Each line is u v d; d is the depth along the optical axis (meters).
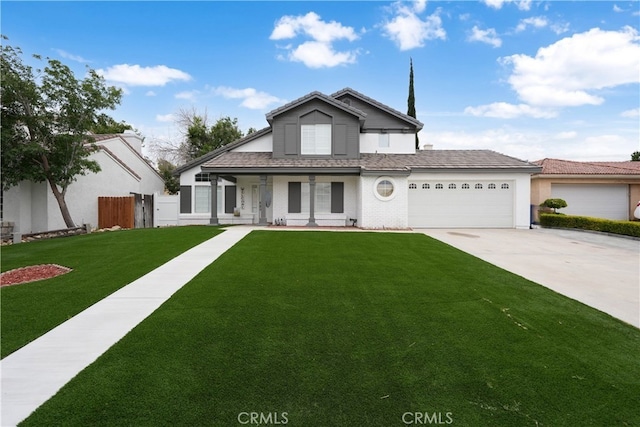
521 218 16.66
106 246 10.20
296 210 17.78
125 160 21.73
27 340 4.09
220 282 6.42
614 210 19.38
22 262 8.31
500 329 4.54
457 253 9.66
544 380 3.38
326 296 5.71
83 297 5.66
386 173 15.47
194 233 12.80
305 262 8.07
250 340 4.11
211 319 4.72
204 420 2.72
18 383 3.20
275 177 17.78
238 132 31.48
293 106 17.58
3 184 13.70
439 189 16.89
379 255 9.02
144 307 5.18
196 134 30.69
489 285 6.55
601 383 3.35
